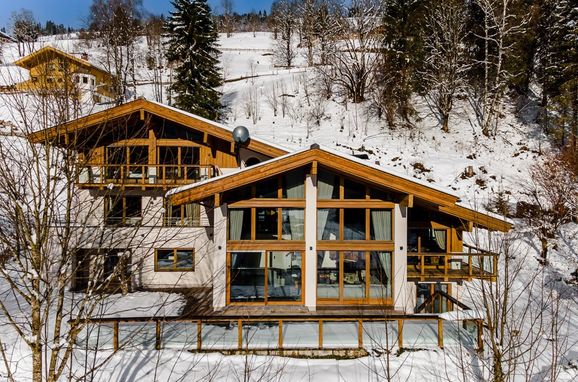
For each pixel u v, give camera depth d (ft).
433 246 45.85
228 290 41.47
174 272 52.42
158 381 28.22
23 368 27.58
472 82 116.67
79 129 21.74
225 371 29.91
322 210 42.32
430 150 92.89
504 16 100.89
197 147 53.98
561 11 92.07
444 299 44.21
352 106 116.67
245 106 118.83
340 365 31.27
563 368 31.58
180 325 32.96
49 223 17.85
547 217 61.93
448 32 105.50
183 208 53.57
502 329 22.56
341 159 38.24
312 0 171.42
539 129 97.96
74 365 28.53
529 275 56.18
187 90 97.96
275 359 31.81
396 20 110.32
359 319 32.71
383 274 42.45
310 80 135.85
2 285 44.75
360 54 126.41
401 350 32.76
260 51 210.79
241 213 42.01
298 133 101.50
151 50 164.76
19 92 22.02
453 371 30.42
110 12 133.18
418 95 116.57
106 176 44.78
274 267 42.14
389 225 42.42
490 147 93.50
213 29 104.94
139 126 52.26
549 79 94.89
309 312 40.04
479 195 75.72
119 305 43.83
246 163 52.54
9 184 17.37
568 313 45.14
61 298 17.79
